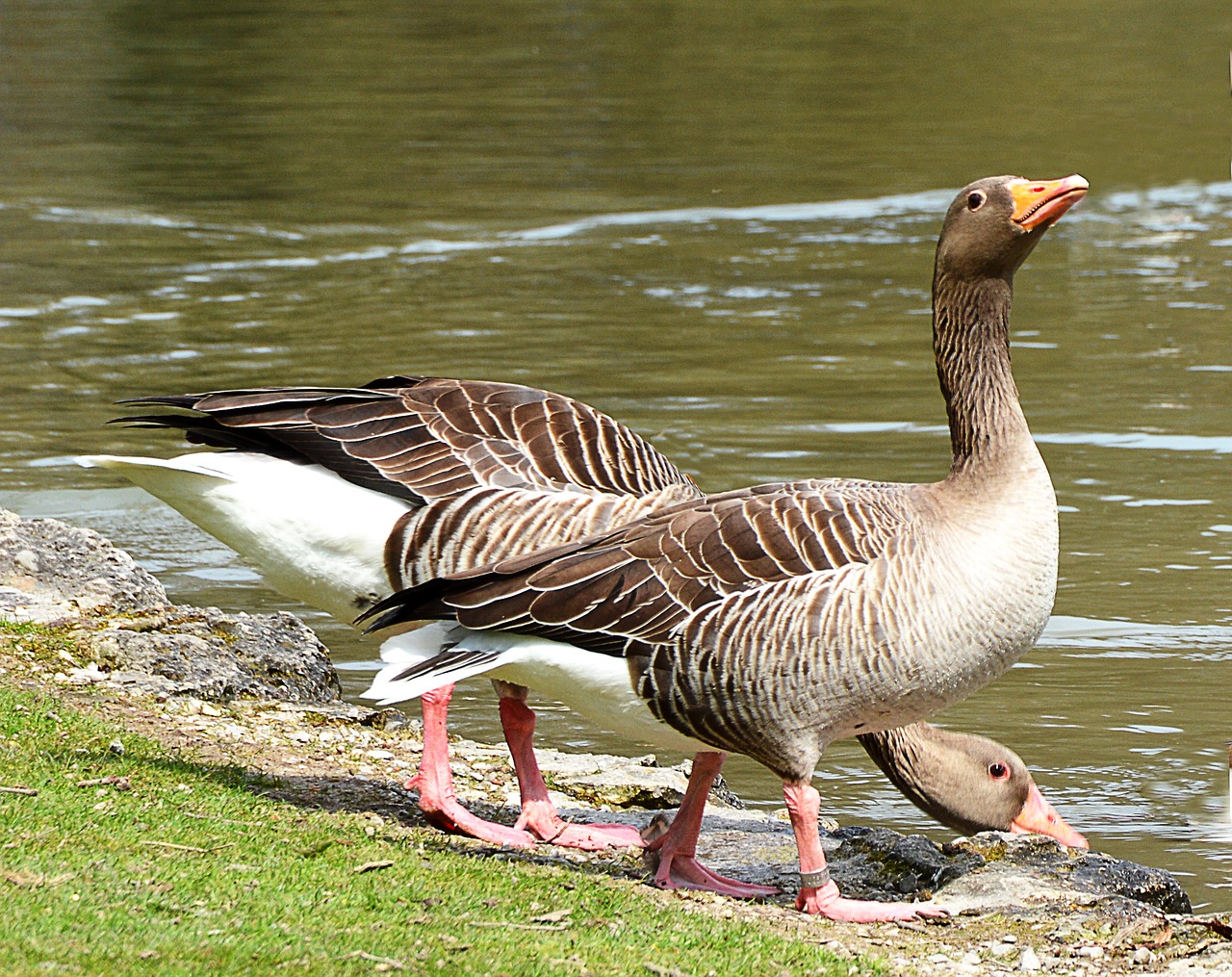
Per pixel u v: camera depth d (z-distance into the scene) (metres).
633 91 57.47
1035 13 74.06
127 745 11.19
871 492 9.80
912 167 46.56
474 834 10.62
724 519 9.58
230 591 17.67
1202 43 66.12
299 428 10.78
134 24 71.69
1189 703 15.09
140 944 7.41
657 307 32.12
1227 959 9.22
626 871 10.45
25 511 19.98
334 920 8.15
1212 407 24.94
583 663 9.61
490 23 72.06
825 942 9.16
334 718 13.23
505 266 35.81
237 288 33.59
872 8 76.00
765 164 46.91
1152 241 39.03
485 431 10.92
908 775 11.85
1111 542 19.30
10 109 53.69
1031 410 24.95
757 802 13.35
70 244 37.22
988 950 9.30
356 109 54.22
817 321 30.92
